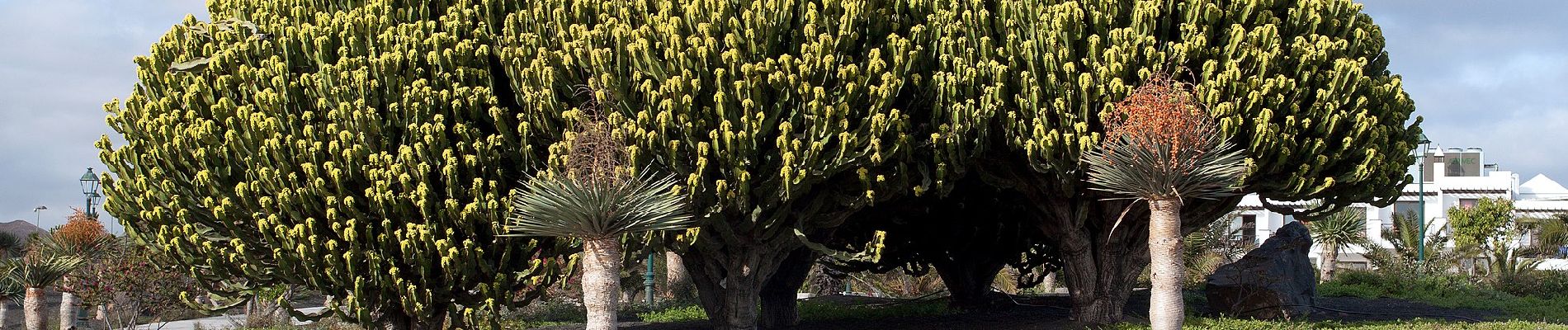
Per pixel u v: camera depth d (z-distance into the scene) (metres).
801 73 11.26
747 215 12.23
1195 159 8.52
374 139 11.50
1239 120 11.41
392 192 11.28
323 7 12.80
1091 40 11.97
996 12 12.66
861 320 17.72
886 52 12.22
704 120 11.37
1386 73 13.87
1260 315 15.30
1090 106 12.02
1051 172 13.12
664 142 11.09
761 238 12.91
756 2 11.48
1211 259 25.19
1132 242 14.37
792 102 11.51
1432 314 17.67
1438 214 44.16
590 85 11.34
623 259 11.91
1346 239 30.62
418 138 11.39
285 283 12.37
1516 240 39.78
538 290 12.31
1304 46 12.07
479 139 11.55
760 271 13.48
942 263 19.03
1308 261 17.70
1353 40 12.89
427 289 11.72
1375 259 29.69
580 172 8.78
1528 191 49.59
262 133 11.45
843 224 15.89
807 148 11.35
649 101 11.17
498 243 11.97
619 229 8.93
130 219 12.95
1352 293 22.30
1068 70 11.86
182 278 16.73
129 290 16.30
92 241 17.61
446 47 11.95
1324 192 12.84
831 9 11.64
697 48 11.29
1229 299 15.65
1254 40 11.92
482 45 12.12
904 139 11.77
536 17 12.04
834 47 11.57
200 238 11.59
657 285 28.84
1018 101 12.20
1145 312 17.17
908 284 27.28
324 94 11.59
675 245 12.13
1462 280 24.48
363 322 11.57
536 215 8.77
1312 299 17.48
